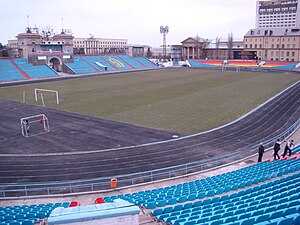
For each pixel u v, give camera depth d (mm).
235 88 71500
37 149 30797
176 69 130750
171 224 12820
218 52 168375
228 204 14391
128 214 10367
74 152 29859
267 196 14695
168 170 25516
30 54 104438
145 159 28016
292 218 9164
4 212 16984
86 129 37688
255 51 151875
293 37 139250
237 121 41031
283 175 19719
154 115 44719
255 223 10180
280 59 144750
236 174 21828
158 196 18328
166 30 179125
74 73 108125
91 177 24391
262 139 33375
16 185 21469
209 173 24781
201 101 55219
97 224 10164
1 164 26984
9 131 37125
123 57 140750
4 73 92562
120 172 25297
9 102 55500
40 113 46438
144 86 75438
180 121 41312
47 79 93062
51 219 10078
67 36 128875
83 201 20531
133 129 37562
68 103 54031
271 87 72875
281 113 45438
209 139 33531
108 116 44250
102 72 114750
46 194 21609
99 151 30078
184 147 31062
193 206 15734
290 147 27406
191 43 171250
